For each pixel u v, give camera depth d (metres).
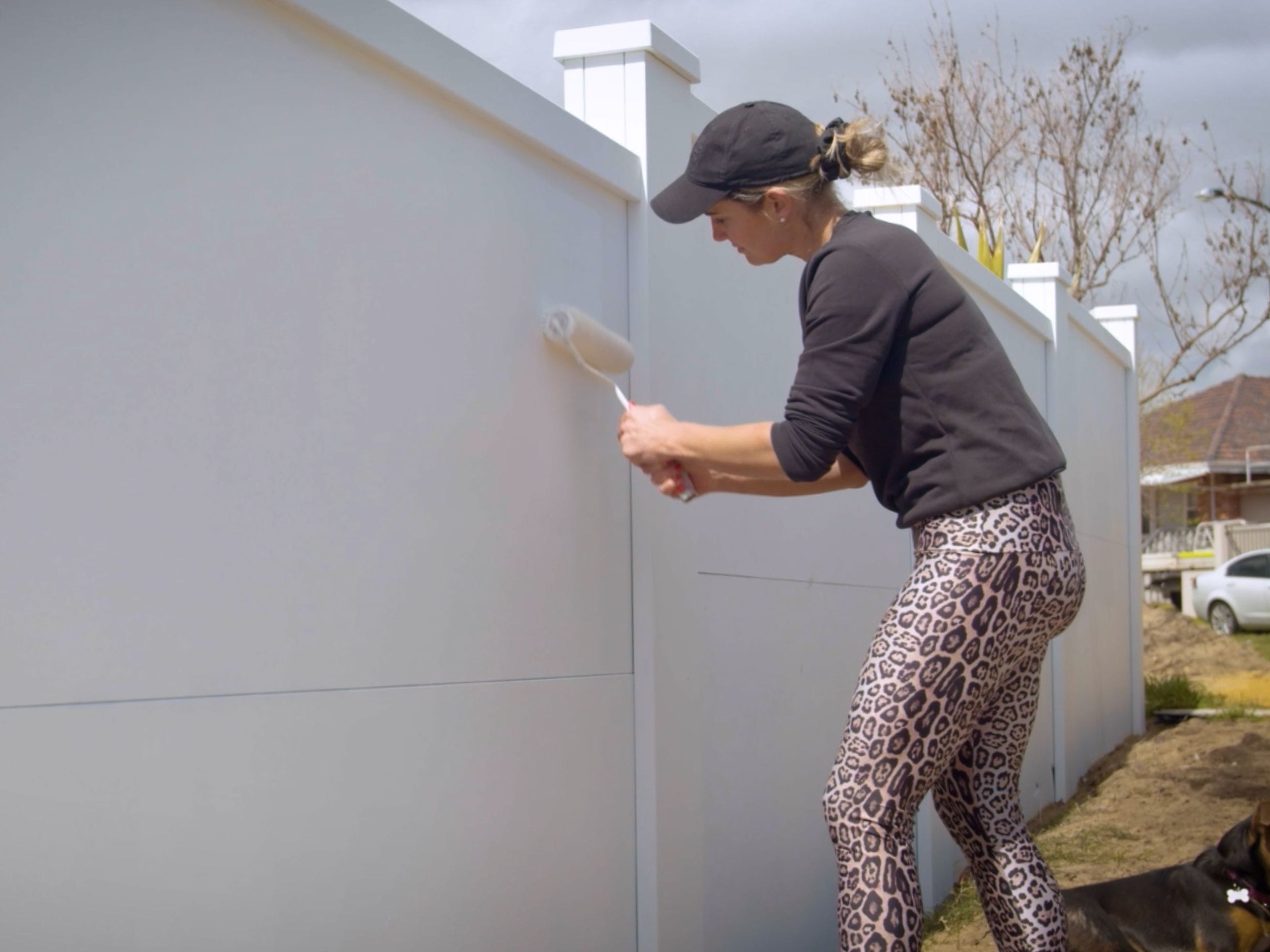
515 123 2.41
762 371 3.52
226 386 1.76
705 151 2.27
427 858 2.11
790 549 3.63
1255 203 15.64
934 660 2.04
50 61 1.53
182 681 1.68
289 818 1.84
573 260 2.65
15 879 1.46
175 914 1.66
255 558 1.79
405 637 2.08
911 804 2.07
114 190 1.60
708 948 3.04
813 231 2.30
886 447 2.18
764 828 3.37
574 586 2.57
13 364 1.47
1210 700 8.92
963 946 3.63
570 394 2.59
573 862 2.51
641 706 2.76
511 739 2.34
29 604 1.49
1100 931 3.43
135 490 1.62
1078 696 6.55
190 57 1.72
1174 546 29.58
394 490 2.07
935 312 2.10
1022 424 2.12
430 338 2.18
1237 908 3.27
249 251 1.80
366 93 2.05
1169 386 17.58
